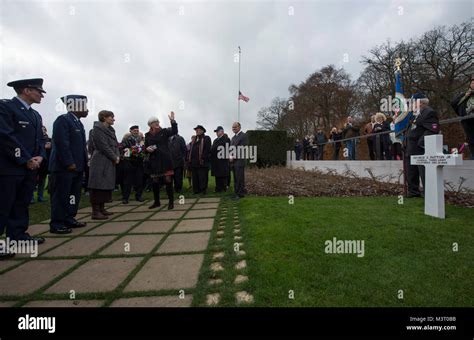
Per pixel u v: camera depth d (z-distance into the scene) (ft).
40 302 6.91
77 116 15.55
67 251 10.97
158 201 20.70
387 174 26.73
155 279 8.05
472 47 67.10
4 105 11.53
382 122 29.89
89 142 25.41
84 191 30.73
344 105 99.25
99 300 6.95
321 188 24.31
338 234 10.84
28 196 12.16
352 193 22.13
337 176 33.71
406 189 19.39
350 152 37.06
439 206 12.99
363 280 7.19
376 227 11.62
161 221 15.94
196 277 8.11
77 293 7.27
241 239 11.35
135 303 6.72
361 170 31.53
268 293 6.70
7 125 11.36
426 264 8.00
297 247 9.71
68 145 14.12
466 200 16.75
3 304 6.87
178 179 29.91
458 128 21.34
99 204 17.49
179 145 29.78
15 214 11.96
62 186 13.98
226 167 28.07
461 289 6.63
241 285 7.22
